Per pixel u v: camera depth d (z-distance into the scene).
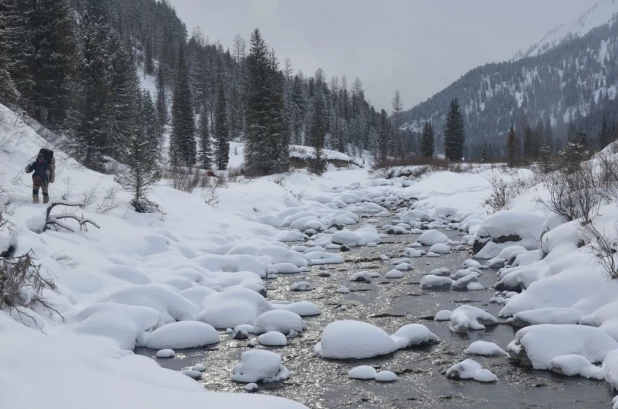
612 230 9.30
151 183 15.52
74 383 4.02
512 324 8.34
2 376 3.66
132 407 3.72
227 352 7.59
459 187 29.06
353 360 7.16
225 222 17.45
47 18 27.36
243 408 3.99
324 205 26.48
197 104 99.69
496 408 5.61
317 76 121.44
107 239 11.83
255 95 40.09
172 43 123.25
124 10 124.88
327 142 91.94
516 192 18.84
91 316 7.59
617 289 7.95
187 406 3.91
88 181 16.02
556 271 9.26
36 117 27.61
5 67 21.84
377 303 9.95
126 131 29.33
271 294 10.73
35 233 10.12
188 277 10.54
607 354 6.41
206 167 58.47
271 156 39.75
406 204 28.19
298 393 6.15
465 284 10.77
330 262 13.84
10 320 6.07
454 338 7.91
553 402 5.68
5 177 13.52
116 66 33.31
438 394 6.02
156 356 7.36
